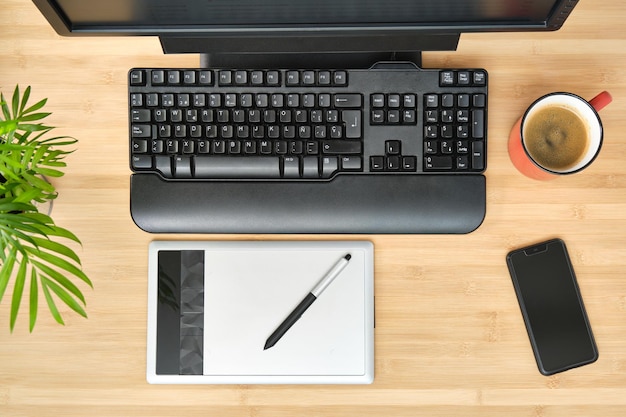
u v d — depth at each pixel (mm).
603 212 862
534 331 856
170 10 739
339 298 861
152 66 867
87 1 717
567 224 864
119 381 864
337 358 860
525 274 860
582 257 864
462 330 863
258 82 817
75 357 864
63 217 864
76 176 865
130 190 840
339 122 828
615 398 858
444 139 823
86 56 866
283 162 832
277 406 866
